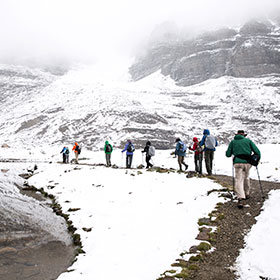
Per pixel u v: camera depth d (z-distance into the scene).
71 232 6.82
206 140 11.67
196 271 4.44
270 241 4.95
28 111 142.50
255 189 9.10
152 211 7.51
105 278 4.23
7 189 11.30
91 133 100.56
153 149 15.23
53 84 197.12
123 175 12.68
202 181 10.24
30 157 29.94
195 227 6.11
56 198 10.22
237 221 6.38
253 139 108.50
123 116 117.44
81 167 16.52
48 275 4.54
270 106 150.00
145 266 4.59
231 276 4.25
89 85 178.00
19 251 5.45
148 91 185.62
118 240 5.77
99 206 8.46
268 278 3.99
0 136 108.25
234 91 177.25
